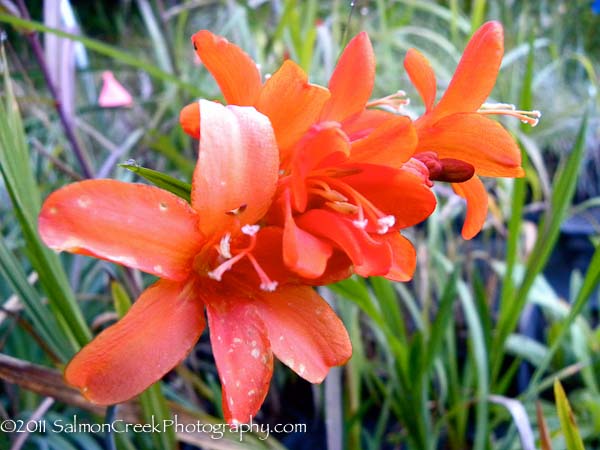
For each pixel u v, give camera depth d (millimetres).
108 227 83
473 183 118
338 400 206
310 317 101
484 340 257
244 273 102
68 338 150
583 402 266
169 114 406
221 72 100
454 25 328
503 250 399
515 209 212
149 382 88
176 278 90
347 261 96
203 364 314
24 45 315
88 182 82
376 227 95
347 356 100
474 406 292
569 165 191
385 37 349
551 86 469
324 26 282
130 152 333
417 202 97
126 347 86
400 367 208
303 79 93
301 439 286
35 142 210
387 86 389
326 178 98
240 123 87
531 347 292
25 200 132
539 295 281
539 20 537
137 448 231
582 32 547
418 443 220
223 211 89
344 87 105
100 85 424
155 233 87
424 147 110
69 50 205
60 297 137
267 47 279
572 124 440
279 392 312
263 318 99
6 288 262
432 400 293
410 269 102
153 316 90
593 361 283
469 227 121
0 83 235
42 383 139
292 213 97
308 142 88
